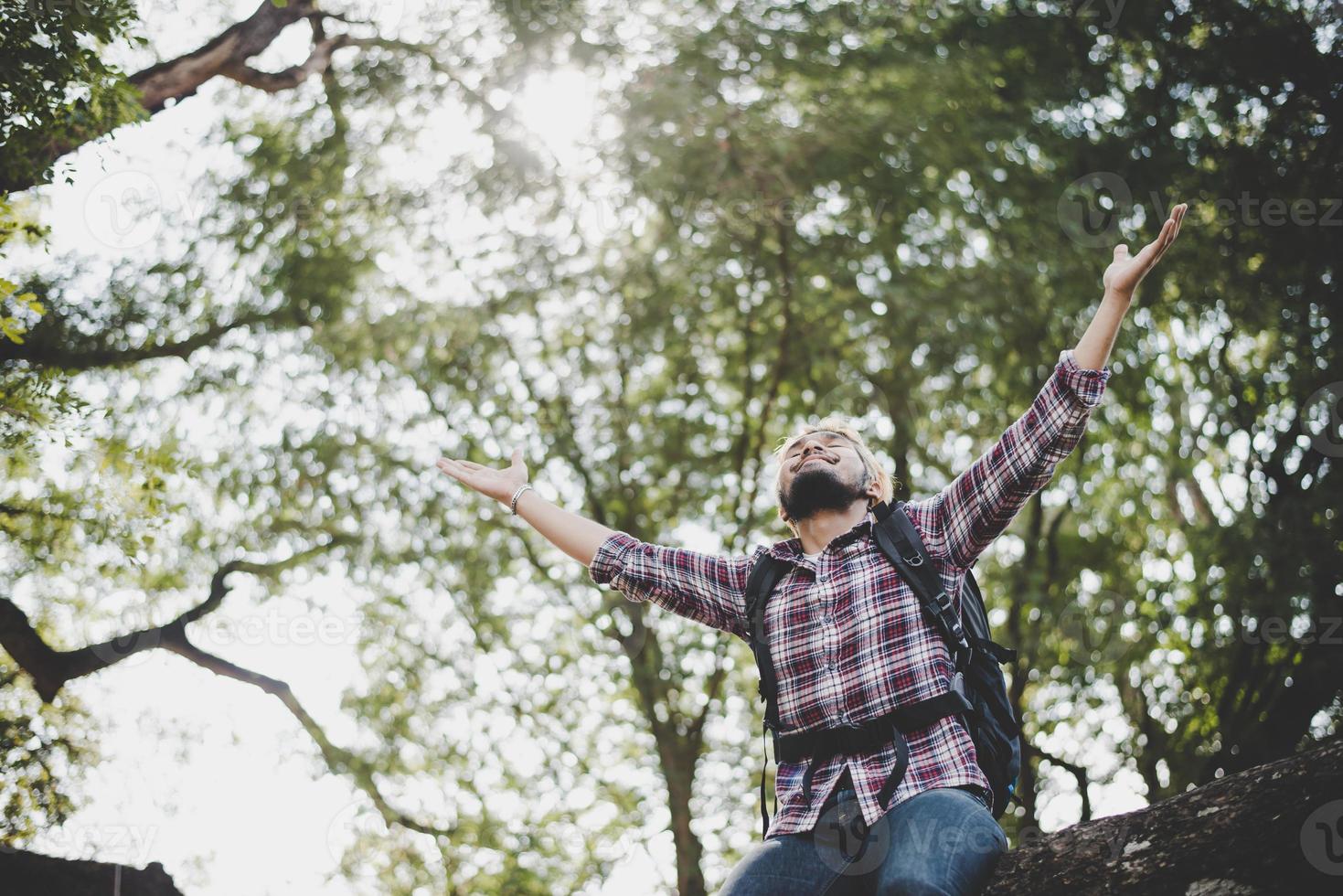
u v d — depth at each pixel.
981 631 2.95
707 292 9.78
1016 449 2.93
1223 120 9.76
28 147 5.77
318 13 9.25
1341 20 9.40
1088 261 9.43
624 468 10.11
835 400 9.71
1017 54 10.00
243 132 10.09
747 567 3.20
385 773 9.73
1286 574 8.84
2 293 5.42
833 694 2.86
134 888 5.91
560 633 10.24
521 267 9.85
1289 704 9.11
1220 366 9.96
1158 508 10.47
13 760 8.04
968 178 9.52
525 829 9.88
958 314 8.98
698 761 10.16
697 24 9.58
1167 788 9.64
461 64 9.89
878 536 3.00
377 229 10.09
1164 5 9.62
